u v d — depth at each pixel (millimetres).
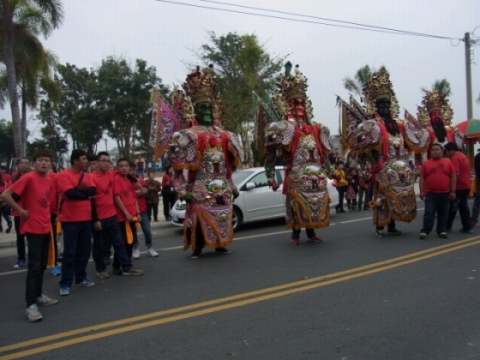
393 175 9234
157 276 6992
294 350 4062
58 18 19359
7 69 18531
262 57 23641
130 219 7266
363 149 9406
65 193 6141
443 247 8062
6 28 18391
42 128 35781
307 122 9203
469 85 23438
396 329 4461
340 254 7895
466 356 3857
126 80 31344
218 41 28469
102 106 31953
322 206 8930
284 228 11617
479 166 9797
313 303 5309
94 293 6199
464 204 9477
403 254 7633
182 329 4660
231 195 8383
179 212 11617
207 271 7148
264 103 9461
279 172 12281
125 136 32062
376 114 9539
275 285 6117
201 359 3955
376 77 9633
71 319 5137
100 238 7031
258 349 4113
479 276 6219
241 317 4941
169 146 7906
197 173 8180
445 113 12742
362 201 15211
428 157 10164
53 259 5742
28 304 5195
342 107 9875
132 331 4660
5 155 48062
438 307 5039
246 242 9734
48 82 23188
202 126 8289
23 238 8352
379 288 5789
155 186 13453
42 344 4426
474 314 4812
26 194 5297
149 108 31344
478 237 8961
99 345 4344
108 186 7066
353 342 4188
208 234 8062
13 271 8016
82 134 31078
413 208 9320
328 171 9531
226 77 28094
